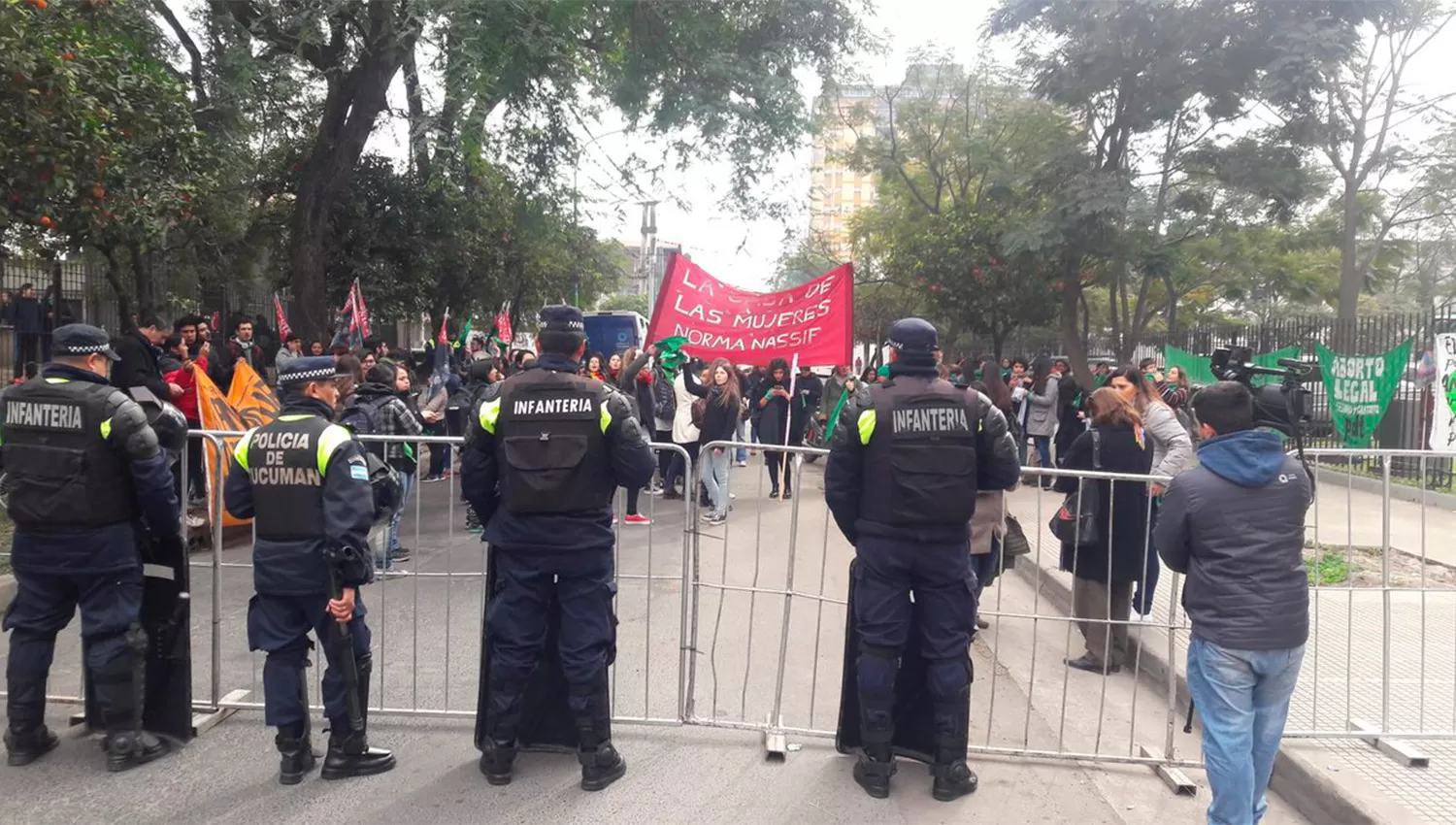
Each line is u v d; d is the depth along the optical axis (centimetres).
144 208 899
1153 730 494
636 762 431
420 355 1855
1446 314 1172
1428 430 1162
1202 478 349
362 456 398
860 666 405
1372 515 812
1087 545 557
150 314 1329
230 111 1289
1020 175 1773
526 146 1538
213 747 438
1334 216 2400
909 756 429
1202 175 1778
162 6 1238
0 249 1071
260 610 399
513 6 1302
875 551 395
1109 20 1541
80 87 751
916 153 2545
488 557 417
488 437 401
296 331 1589
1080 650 623
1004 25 1616
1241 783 340
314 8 1314
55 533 399
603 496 400
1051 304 1897
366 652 417
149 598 429
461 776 415
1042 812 395
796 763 434
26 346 1217
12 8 683
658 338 905
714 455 882
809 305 866
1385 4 1535
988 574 562
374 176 1897
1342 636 603
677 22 1513
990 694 535
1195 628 351
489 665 415
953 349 2569
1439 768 427
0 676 521
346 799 391
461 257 2150
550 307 407
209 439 474
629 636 609
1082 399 1309
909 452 388
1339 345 1311
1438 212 2448
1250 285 2578
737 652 584
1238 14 1520
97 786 399
